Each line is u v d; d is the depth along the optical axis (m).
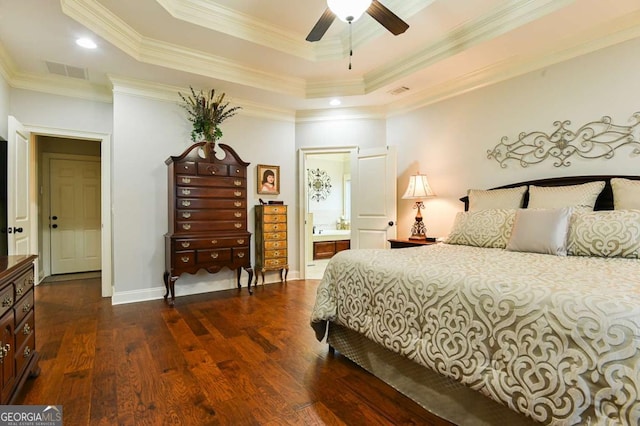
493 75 3.43
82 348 2.40
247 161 4.46
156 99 3.83
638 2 2.34
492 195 3.19
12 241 3.04
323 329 2.33
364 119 4.70
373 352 2.01
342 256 2.32
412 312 1.69
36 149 4.70
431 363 1.54
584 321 1.09
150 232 3.80
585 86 2.81
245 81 3.81
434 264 1.84
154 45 3.24
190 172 3.71
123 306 3.49
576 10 2.43
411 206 4.37
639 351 0.97
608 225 2.12
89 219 5.47
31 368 1.87
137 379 1.96
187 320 3.04
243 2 2.89
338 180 8.41
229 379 1.96
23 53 3.07
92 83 3.79
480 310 1.39
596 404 1.02
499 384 1.27
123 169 3.65
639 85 2.54
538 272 1.56
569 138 2.91
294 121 4.84
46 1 2.32
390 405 1.70
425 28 3.01
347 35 3.39
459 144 3.79
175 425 1.53
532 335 1.21
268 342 2.52
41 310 3.36
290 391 1.83
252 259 4.50
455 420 1.53
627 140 2.60
